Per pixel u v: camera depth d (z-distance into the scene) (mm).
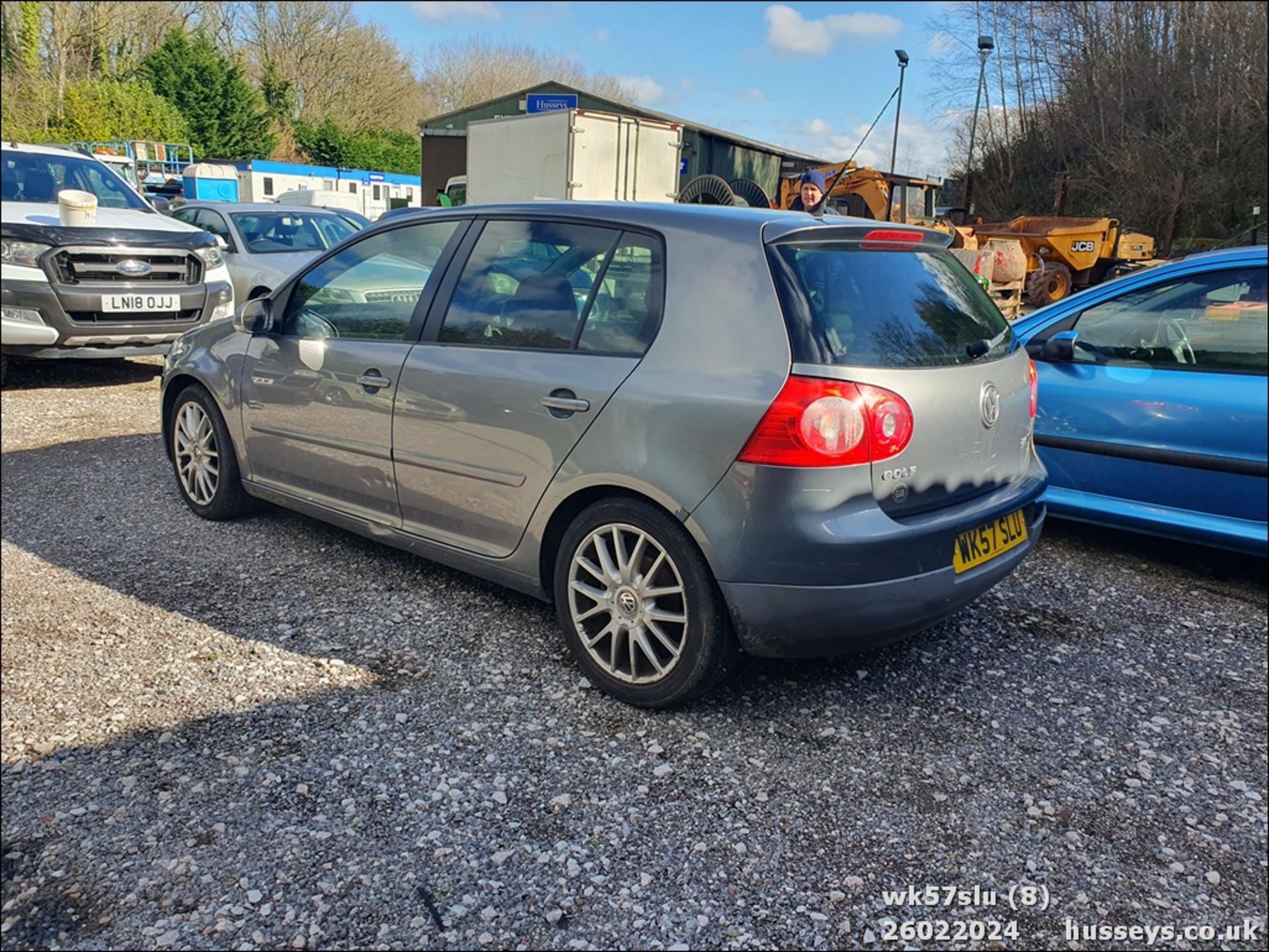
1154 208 26469
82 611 3814
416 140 52688
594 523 3137
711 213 3172
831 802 2709
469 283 3621
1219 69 26531
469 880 2369
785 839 2551
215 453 4793
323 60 51406
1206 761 2984
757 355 2809
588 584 3240
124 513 4992
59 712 3090
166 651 3486
